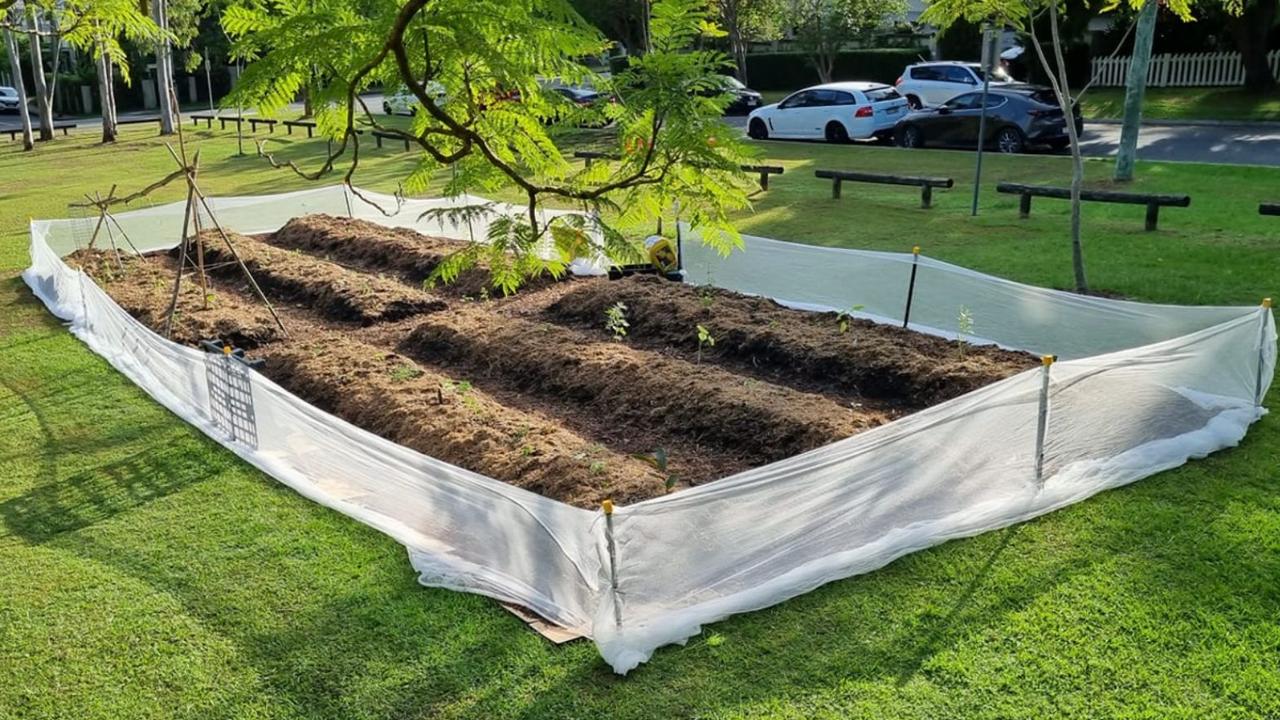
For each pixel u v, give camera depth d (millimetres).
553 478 5754
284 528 5680
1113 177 15828
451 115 3990
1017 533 5242
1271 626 4402
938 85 25406
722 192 3928
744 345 8070
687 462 6211
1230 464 5898
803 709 4008
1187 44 28344
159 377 7996
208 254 12203
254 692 4297
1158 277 9812
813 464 4820
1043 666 4195
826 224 13398
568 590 4594
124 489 6289
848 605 4688
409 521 5465
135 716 4176
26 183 21516
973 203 13516
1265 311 6441
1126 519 5332
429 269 11617
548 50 3477
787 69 37875
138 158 25375
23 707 4258
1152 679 4094
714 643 4445
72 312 10328
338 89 3295
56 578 5242
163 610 4918
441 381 7555
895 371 7211
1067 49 29156
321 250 13086
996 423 5387
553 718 4031
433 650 4508
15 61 28172
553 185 4352
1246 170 15961
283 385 7926
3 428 7395
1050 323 7914
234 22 3408
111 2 8500
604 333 8930
